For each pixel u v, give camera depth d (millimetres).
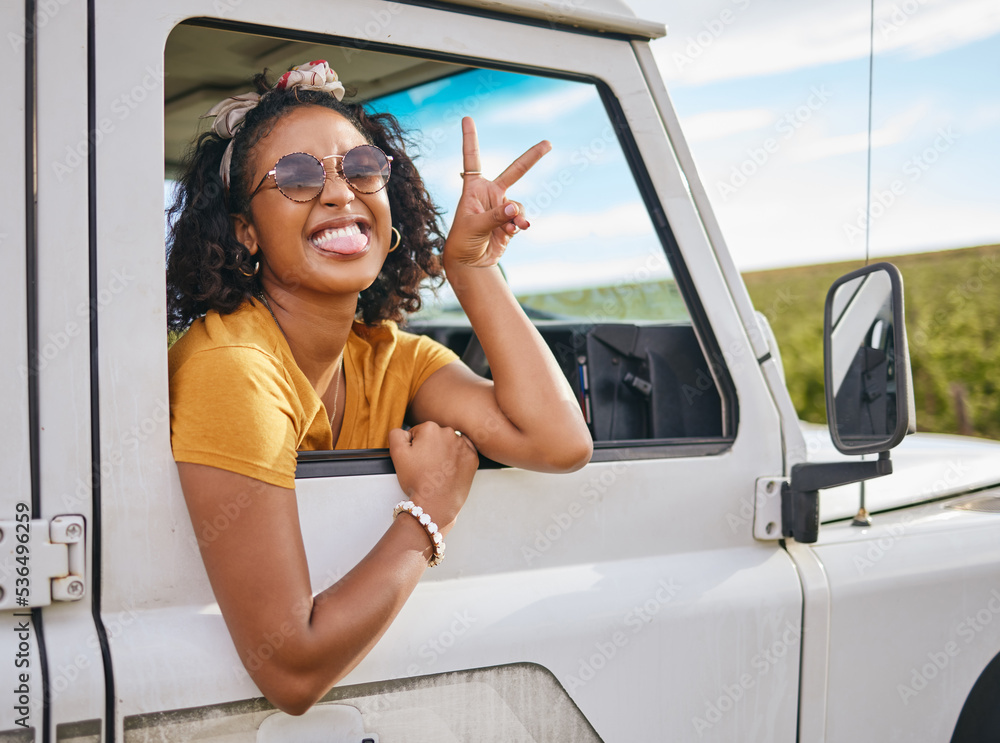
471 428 1379
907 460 2002
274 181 1271
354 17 1271
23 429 1029
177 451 1106
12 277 1028
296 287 1338
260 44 1432
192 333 1236
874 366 1352
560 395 1340
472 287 1376
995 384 7664
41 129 1050
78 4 1076
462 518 1307
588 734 1333
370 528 1245
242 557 1081
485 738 1266
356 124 1417
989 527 1751
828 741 1541
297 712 1111
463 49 1357
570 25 1445
